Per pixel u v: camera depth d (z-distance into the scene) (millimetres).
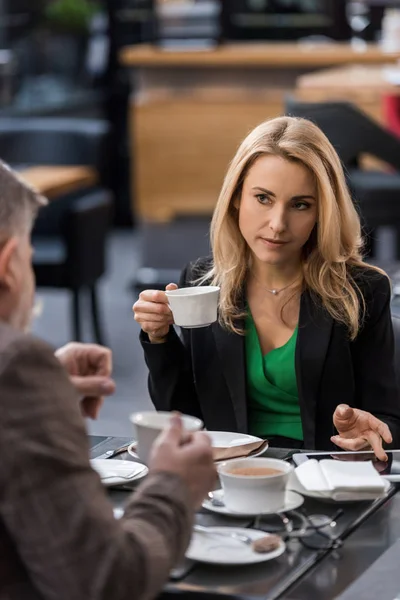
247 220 3545
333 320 3623
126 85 13609
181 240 10852
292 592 2289
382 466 3037
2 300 2203
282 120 3600
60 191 7996
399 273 5602
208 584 2311
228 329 3664
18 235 2209
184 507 2123
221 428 3717
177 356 3658
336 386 3633
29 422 1958
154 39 11445
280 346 3668
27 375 1984
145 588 1995
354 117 7887
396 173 8383
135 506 2105
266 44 11336
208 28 11391
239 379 3652
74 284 8328
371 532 2604
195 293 3293
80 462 1992
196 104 10539
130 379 8250
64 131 9172
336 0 11336
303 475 2783
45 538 1939
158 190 10789
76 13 13297
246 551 2428
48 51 13195
